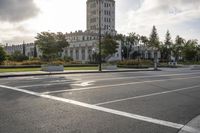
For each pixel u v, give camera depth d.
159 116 7.00
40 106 8.15
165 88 13.48
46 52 43.47
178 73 27.78
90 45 85.12
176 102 9.29
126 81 16.86
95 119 6.57
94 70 29.94
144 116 6.98
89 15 126.25
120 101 9.29
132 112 7.46
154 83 15.97
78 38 109.75
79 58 91.50
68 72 24.98
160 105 8.64
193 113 7.47
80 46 91.00
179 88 13.59
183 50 66.44
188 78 20.59
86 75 22.34
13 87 12.87
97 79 18.00
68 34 116.31
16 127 5.74
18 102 8.79
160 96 10.69
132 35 90.81
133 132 5.46
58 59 54.41
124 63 44.50
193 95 11.11
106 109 7.85
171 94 11.32
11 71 25.83
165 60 80.69
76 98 9.77
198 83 16.42
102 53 54.06
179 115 7.17
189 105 8.73
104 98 9.88
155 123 6.25
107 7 123.19
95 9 122.75
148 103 8.98
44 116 6.82
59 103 8.70
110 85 14.34
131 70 32.41
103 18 121.62
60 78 18.59
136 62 45.09
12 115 6.90
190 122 6.39
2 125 5.90
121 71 30.45
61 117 6.73
